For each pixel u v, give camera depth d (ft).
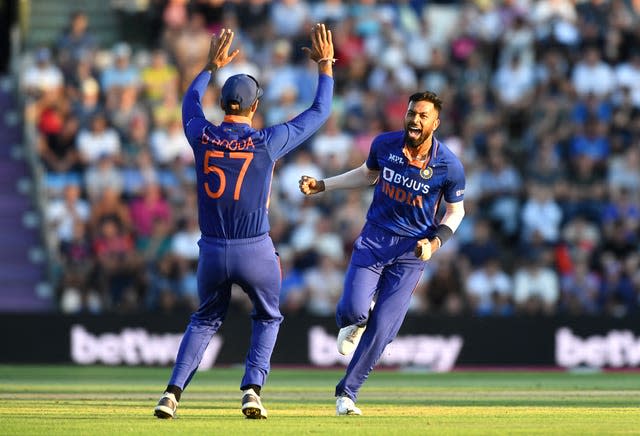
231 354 171.73
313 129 85.25
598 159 234.17
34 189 213.25
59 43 234.38
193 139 84.02
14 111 232.73
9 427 77.30
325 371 169.37
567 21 254.68
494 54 252.62
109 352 170.09
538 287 207.51
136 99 229.86
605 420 87.04
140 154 215.92
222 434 73.97
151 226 206.90
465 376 163.84
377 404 104.88
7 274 208.23
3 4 249.75
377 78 239.30
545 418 88.69
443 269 198.80
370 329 89.92
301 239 209.15
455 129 237.04
